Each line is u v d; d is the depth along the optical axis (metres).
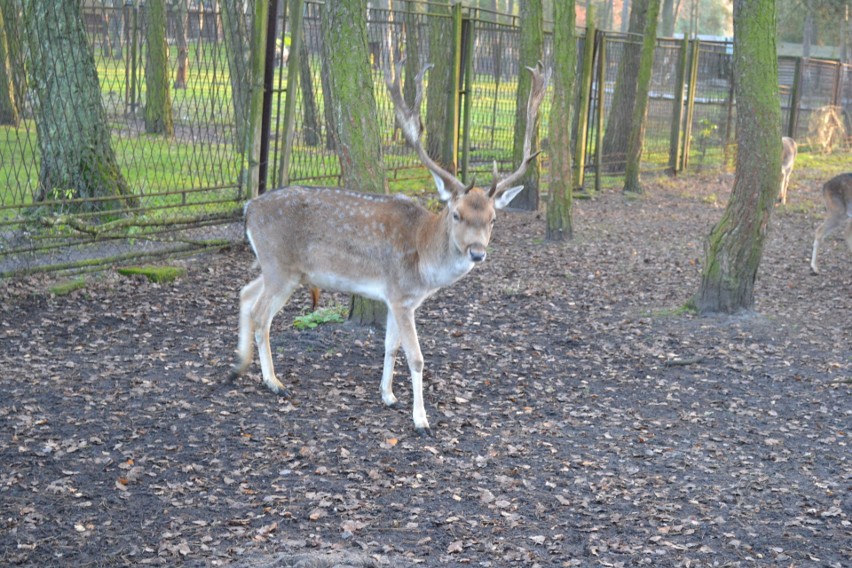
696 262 11.38
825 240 13.41
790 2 36.72
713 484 5.47
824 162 24.66
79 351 7.07
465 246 5.72
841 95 28.20
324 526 4.70
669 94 19.41
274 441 5.70
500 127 15.28
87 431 5.66
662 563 4.50
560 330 8.45
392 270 6.11
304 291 9.16
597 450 5.89
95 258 9.11
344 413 6.23
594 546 4.63
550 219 12.23
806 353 8.02
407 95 13.60
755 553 4.66
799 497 5.34
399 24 13.19
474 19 13.88
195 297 8.71
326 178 11.76
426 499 5.07
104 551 4.37
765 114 8.52
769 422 6.54
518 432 6.11
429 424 6.12
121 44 10.48
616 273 10.68
